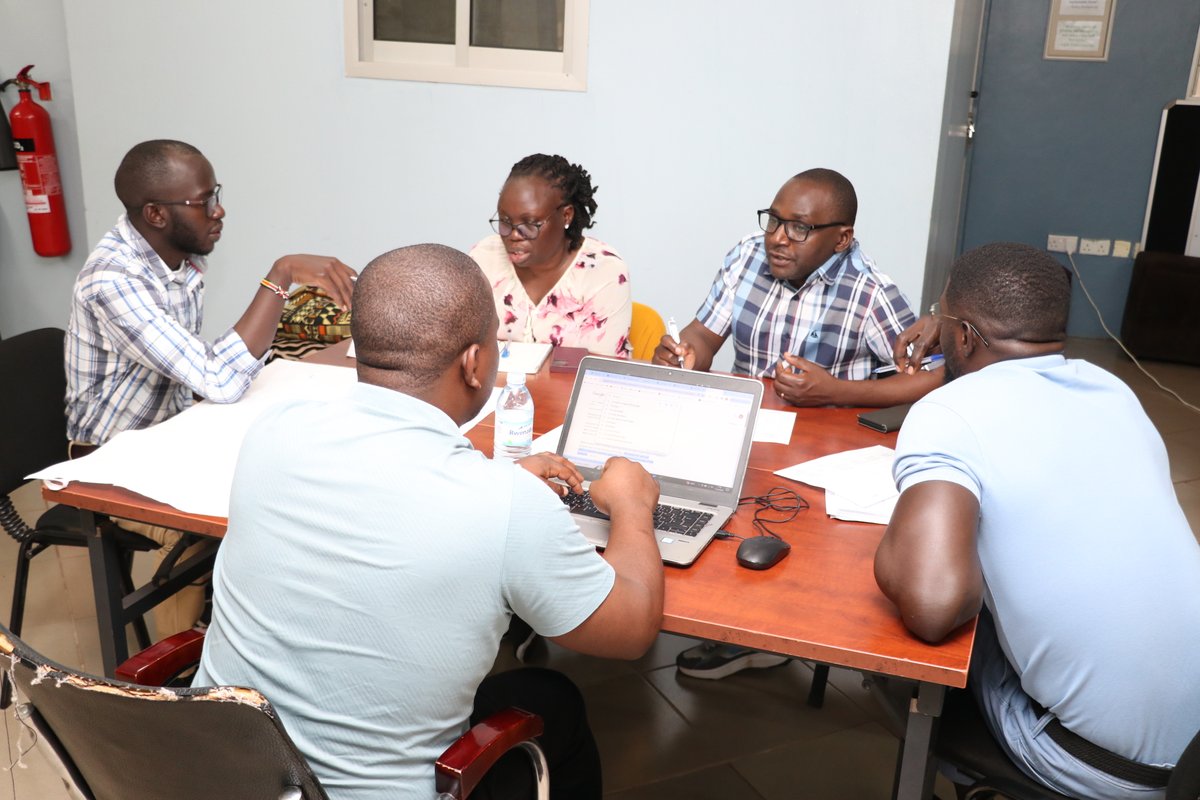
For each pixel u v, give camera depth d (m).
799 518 1.63
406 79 3.48
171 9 3.53
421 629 1.06
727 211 3.44
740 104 3.31
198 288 2.30
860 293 2.29
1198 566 1.31
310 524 1.08
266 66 3.54
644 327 2.61
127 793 1.14
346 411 1.14
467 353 1.17
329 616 1.06
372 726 1.08
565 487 1.62
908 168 3.25
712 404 1.70
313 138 3.61
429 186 3.60
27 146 3.66
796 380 2.09
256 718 0.93
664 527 1.55
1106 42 4.94
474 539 1.06
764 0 3.18
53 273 3.95
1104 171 5.13
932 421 1.31
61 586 2.67
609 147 3.45
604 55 3.34
